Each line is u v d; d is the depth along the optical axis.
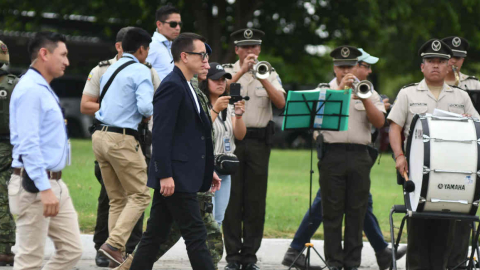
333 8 79.81
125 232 23.03
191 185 18.98
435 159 21.05
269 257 27.98
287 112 24.25
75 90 93.12
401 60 93.19
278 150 74.50
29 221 16.97
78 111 92.19
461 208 21.42
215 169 22.67
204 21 74.69
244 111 24.08
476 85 27.81
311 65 98.94
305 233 26.45
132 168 23.34
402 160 23.30
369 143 25.64
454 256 25.52
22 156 16.42
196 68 19.28
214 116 21.47
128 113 23.41
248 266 25.52
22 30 83.56
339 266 25.03
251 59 24.81
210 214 21.50
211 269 19.09
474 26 85.19
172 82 18.88
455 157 21.08
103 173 24.00
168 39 27.23
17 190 16.97
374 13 78.44
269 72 24.83
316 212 26.45
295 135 82.25
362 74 27.00
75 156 51.59
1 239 24.02
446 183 21.09
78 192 35.03
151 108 23.22
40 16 78.81
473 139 21.19
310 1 80.50
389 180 49.53
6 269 23.45
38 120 16.62
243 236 25.77
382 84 120.31
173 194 18.98
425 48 24.27
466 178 21.11
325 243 25.20
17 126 16.55
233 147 24.05
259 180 25.45
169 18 26.97
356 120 25.16
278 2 80.81
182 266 26.39
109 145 23.17
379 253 26.73
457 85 27.20
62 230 17.55
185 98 19.03
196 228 19.12
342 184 25.05
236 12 73.50
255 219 25.53
